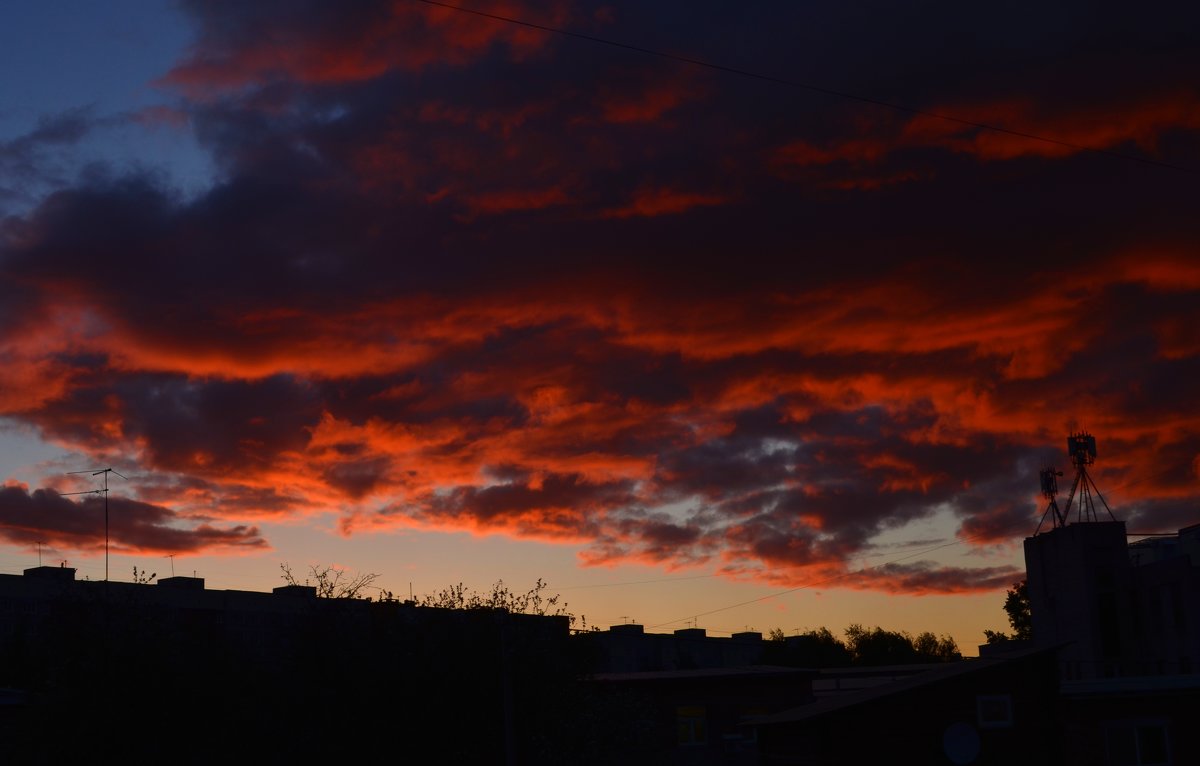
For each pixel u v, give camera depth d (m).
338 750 30.08
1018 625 100.00
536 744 32.03
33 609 64.94
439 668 31.50
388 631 32.69
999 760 33.09
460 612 33.19
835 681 59.41
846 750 32.91
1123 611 72.69
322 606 32.91
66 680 29.06
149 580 31.58
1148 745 35.50
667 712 49.81
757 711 50.28
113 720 28.52
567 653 34.03
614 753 37.06
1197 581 66.31
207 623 32.31
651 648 84.75
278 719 30.23
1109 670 71.25
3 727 29.67
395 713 31.12
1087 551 74.00
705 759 49.22
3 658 35.50
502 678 31.03
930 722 33.19
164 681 29.33
